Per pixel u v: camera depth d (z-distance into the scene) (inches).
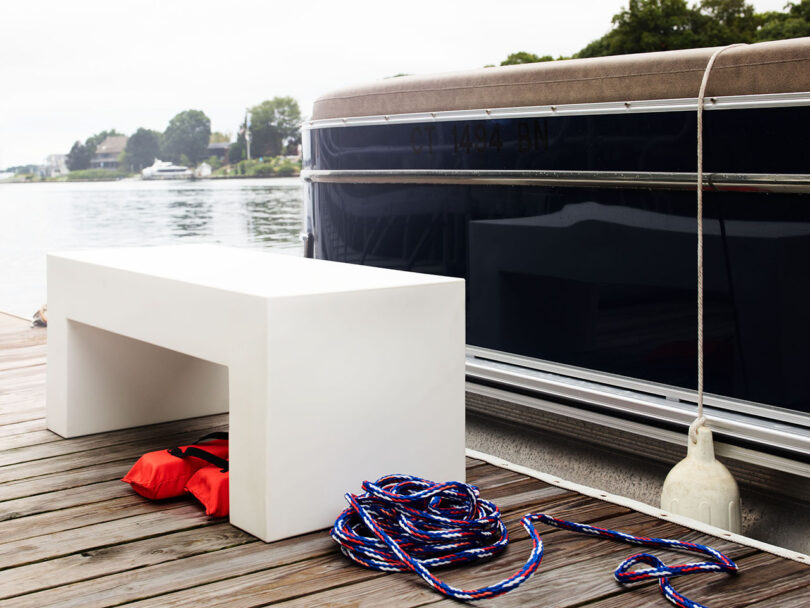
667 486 85.9
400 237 121.2
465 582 66.8
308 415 73.9
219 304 76.4
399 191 120.5
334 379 75.1
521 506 82.6
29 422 109.0
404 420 80.0
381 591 65.0
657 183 90.8
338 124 127.5
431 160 115.2
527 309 106.2
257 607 62.5
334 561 70.1
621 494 98.9
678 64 88.7
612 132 94.7
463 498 76.8
